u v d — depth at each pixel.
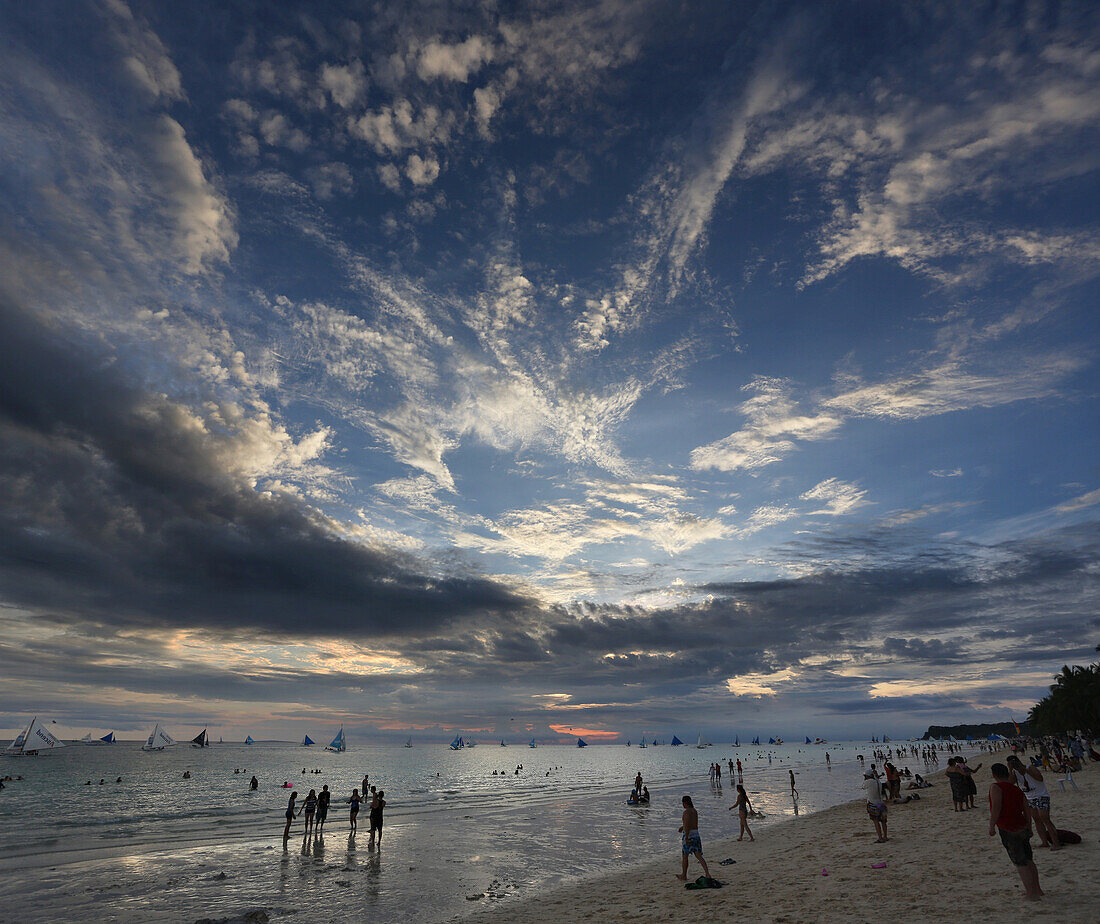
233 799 66.12
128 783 91.19
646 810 46.44
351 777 108.75
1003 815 11.26
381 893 20.86
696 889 17.28
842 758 151.25
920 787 41.62
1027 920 9.86
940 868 15.44
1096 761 40.94
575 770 133.38
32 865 27.09
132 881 23.38
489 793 69.25
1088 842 14.88
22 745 183.38
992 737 159.62
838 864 18.22
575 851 28.86
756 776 82.75
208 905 19.67
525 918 16.45
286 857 28.19
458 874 23.80
